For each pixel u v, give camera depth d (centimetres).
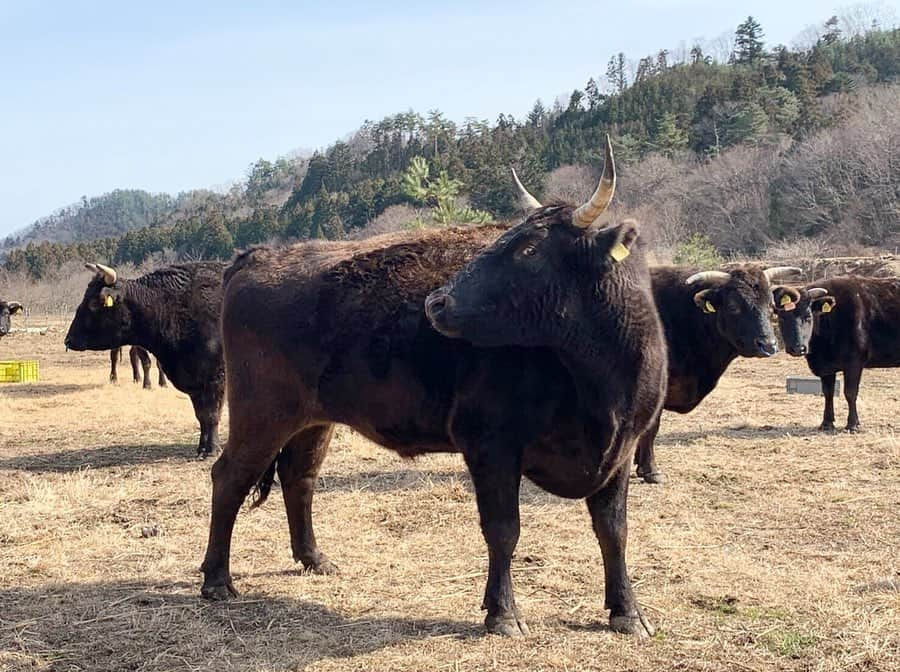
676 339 562
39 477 570
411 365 300
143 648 285
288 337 324
